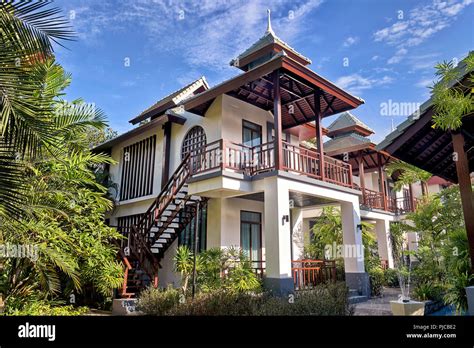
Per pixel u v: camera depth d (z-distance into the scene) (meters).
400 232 14.93
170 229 11.38
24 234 5.86
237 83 9.46
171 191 10.91
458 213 11.08
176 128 12.29
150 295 7.82
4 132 4.25
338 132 17.50
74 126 6.98
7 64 4.21
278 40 11.47
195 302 6.39
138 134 13.39
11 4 4.37
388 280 13.48
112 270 8.84
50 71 6.63
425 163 8.72
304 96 10.76
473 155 8.18
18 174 4.51
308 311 5.67
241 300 6.45
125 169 14.09
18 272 6.79
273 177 8.72
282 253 8.30
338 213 13.53
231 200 10.82
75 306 9.41
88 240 7.21
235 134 11.00
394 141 7.23
